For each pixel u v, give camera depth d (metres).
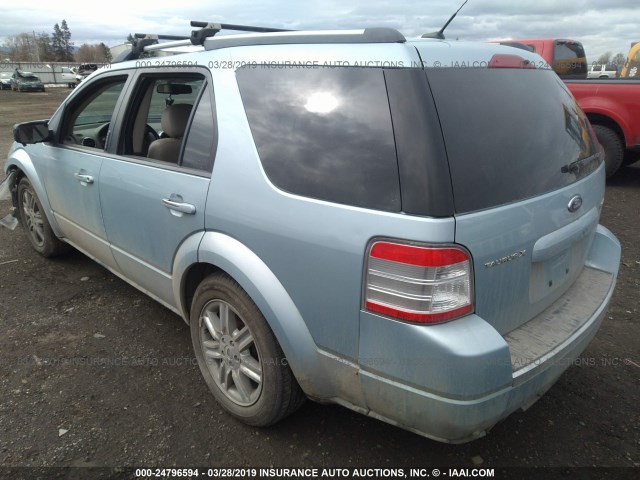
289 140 2.13
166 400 2.71
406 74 1.86
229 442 2.43
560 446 2.43
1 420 2.54
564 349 2.07
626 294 3.96
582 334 2.19
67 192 3.64
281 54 2.25
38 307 3.68
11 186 4.59
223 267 2.31
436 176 1.75
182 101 3.13
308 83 2.13
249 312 2.28
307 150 2.07
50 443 2.39
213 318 2.57
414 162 1.78
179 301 2.76
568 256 2.39
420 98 1.82
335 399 2.16
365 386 1.96
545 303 2.28
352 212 1.88
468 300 1.80
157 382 2.86
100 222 3.30
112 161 3.09
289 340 2.12
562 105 2.49
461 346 1.72
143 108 3.18
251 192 2.20
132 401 2.70
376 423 2.56
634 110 6.76
